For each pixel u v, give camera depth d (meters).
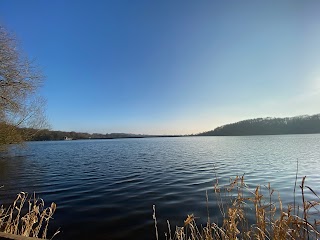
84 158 32.47
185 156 31.59
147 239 6.28
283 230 2.72
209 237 3.67
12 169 22.36
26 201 10.43
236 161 24.09
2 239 2.03
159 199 10.02
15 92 17.03
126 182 14.27
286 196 9.42
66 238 6.40
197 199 9.71
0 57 15.75
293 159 24.67
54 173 19.00
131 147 62.00
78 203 9.82
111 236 6.51
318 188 10.98
